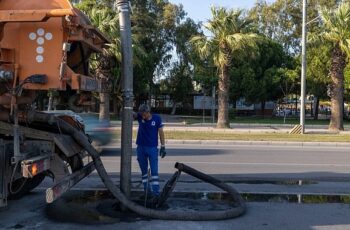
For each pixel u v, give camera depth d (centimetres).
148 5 5619
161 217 733
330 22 3072
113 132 1425
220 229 689
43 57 594
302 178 1164
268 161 1498
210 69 4916
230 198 894
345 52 3072
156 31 5519
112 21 2669
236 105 6341
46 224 705
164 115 5938
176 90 5866
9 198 841
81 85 617
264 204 856
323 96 5041
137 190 935
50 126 718
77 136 736
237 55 3186
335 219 757
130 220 726
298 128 2834
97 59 749
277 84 5222
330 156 1678
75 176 692
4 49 592
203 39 3167
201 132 2723
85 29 628
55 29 593
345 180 1139
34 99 673
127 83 780
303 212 799
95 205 816
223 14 3098
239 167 1346
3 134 642
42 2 605
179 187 1008
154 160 862
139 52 3666
